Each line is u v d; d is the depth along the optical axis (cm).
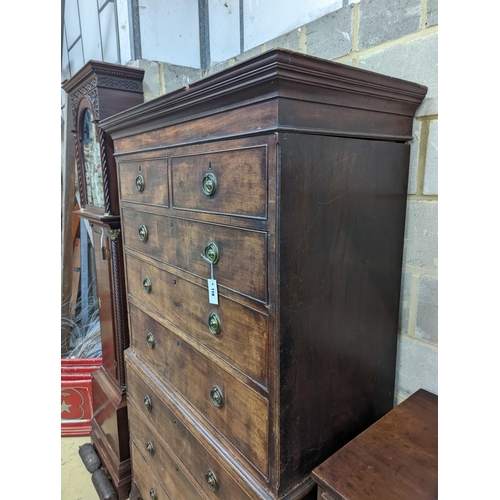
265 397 68
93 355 213
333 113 64
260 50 130
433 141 82
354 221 73
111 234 137
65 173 228
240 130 63
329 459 69
